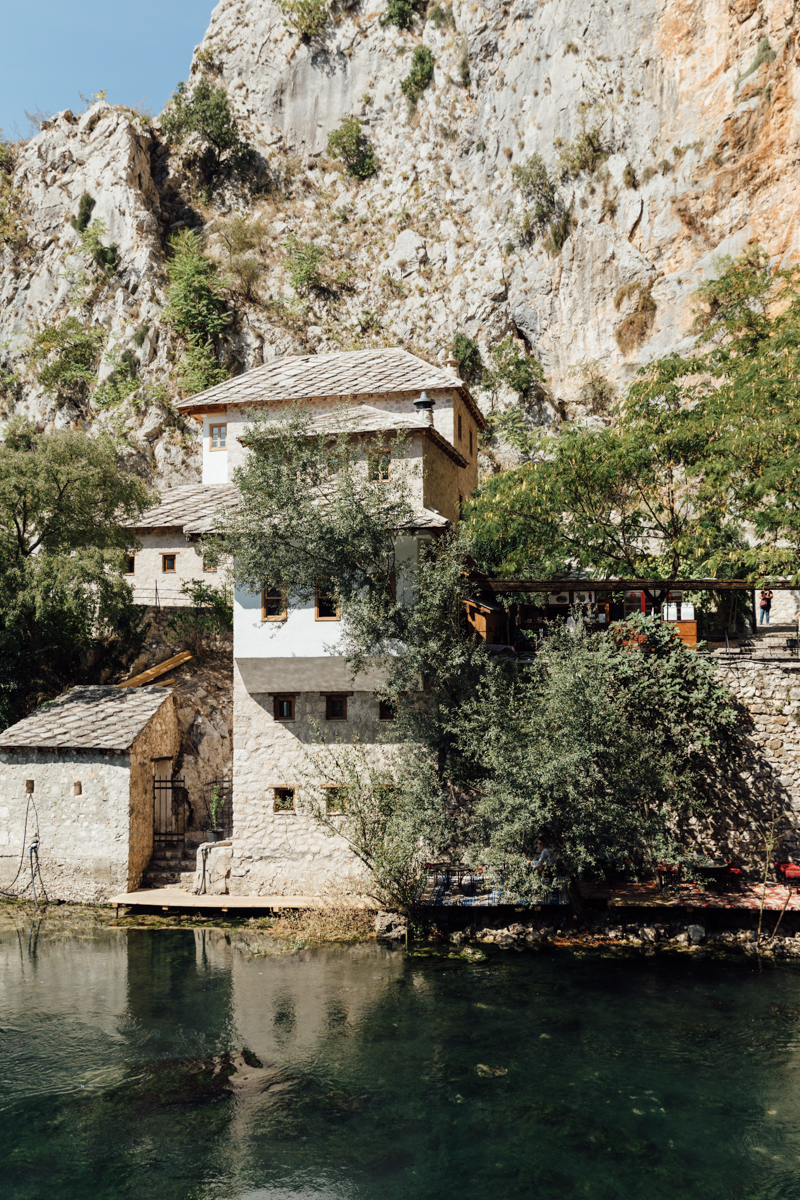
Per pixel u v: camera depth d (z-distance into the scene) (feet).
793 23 167.63
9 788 81.41
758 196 172.96
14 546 93.50
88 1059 50.42
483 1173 39.11
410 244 232.94
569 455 104.99
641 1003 56.34
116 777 78.74
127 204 239.30
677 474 124.57
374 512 71.00
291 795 78.33
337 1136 42.34
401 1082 47.26
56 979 62.03
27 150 264.72
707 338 118.32
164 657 100.73
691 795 73.41
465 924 70.44
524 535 112.06
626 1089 46.09
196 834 85.46
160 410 206.90
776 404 87.25
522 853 64.95
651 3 191.62
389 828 68.13
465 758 68.80
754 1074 47.21
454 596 71.56
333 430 79.05
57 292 240.73
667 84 188.24
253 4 286.25
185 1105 45.37
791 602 125.80
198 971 63.26
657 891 71.51
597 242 195.11
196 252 229.66
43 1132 43.01
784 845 73.67
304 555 70.64
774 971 61.36
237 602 77.10
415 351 218.59
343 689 76.69
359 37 269.03
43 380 221.25
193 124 265.95
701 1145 41.06
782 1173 38.78
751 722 74.90
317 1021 54.75
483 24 236.43
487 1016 54.90
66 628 97.35
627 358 189.06
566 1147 40.98
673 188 184.96
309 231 252.01
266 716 78.64
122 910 76.18
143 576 117.39
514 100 224.53
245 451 100.07
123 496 99.96
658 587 86.48
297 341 224.74
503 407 197.98
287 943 68.49
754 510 91.50
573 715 63.36
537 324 204.64
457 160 240.53
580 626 69.97
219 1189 38.32
